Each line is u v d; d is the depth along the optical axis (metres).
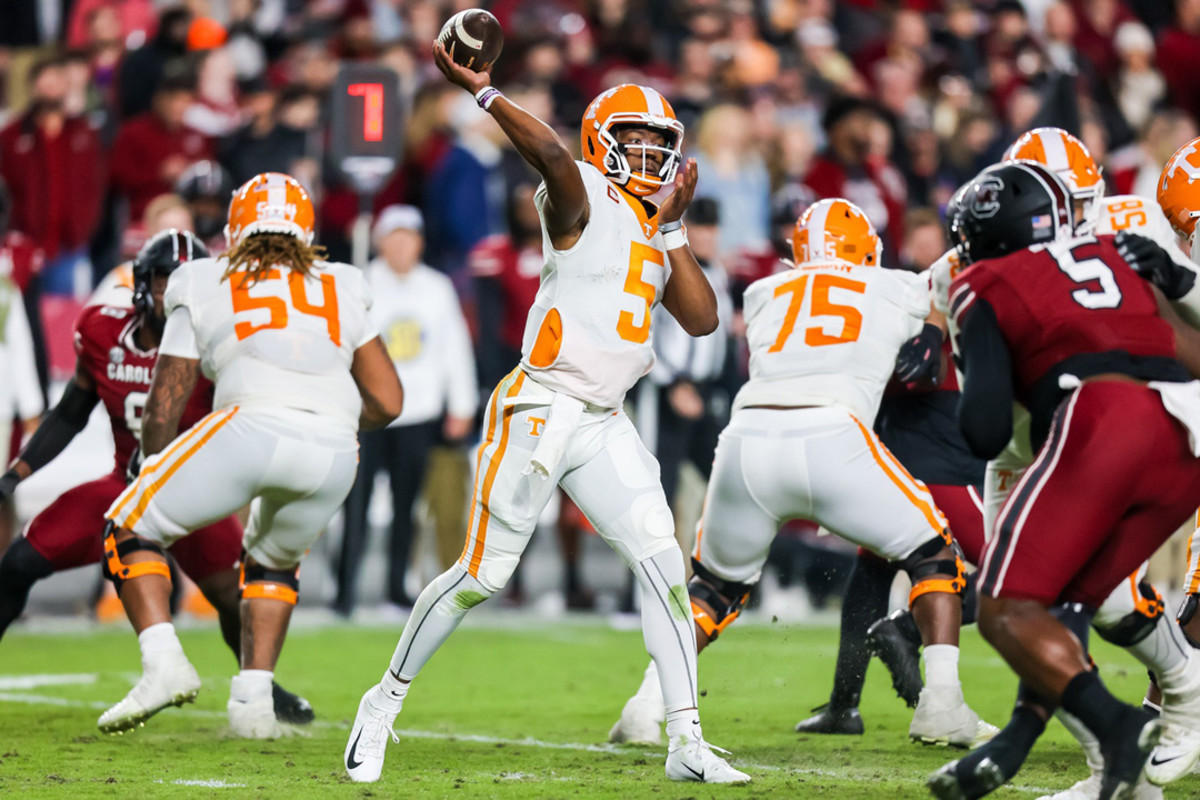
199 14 42.59
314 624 33.06
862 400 17.69
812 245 18.55
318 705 22.45
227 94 39.66
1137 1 57.53
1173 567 32.91
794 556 35.84
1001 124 47.53
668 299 16.17
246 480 17.52
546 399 15.38
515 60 42.44
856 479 17.34
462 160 38.00
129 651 28.70
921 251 27.94
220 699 23.12
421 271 34.38
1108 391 13.06
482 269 35.44
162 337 18.80
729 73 42.53
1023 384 13.66
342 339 18.17
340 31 43.16
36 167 36.12
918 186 41.47
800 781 15.57
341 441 17.89
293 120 36.75
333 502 18.14
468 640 31.14
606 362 15.36
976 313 13.61
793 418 17.48
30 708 21.73
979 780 12.77
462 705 22.77
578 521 36.47
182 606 34.38
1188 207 18.02
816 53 48.88
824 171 37.81
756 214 39.66
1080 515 12.88
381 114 31.92
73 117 36.84
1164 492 13.20
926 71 48.16
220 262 18.33
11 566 19.91
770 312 18.31
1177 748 14.01
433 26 44.59
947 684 17.45
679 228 15.94
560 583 39.66
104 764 16.70
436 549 36.31
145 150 37.03
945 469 19.55
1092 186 15.57
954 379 19.70
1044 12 53.09
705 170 39.19
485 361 35.41
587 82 43.22
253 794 14.67
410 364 33.84
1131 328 13.28
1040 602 12.88
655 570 15.59
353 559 34.00
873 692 23.50
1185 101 52.09
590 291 15.36
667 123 15.70
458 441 35.31
